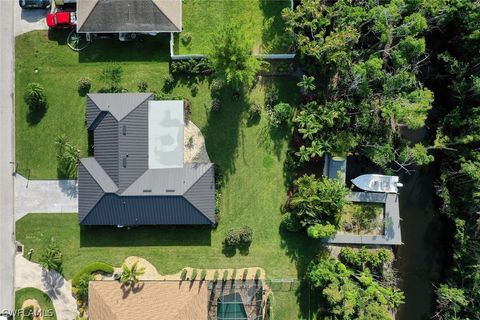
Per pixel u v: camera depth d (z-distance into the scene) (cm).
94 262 4462
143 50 4525
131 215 4306
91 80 4516
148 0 4297
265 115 4506
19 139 4516
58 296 4459
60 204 4500
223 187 4494
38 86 4391
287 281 4444
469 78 4128
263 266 4469
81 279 4412
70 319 4453
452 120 4247
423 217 4750
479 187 4066
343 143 4209
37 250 4478
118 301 4238
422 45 3981
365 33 4312
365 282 4238
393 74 4188
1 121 4516
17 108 4516
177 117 4344
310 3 4062
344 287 4134
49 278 4469
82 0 4328
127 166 4241
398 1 3997
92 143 4509
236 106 4506
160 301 4256
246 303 4478
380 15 3944
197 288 4325
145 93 4362
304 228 4406
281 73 4494
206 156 4494
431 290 4700
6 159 4512
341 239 4478
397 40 4244
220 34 3931
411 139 4703
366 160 4612
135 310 4216
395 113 4022
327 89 4475
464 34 4153
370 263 4450
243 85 4494
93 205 4259
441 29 4309
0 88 4512
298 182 4272
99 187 4234
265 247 4478
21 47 4525
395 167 4691
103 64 4528
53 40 4528
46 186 4503
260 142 4500
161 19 4328
